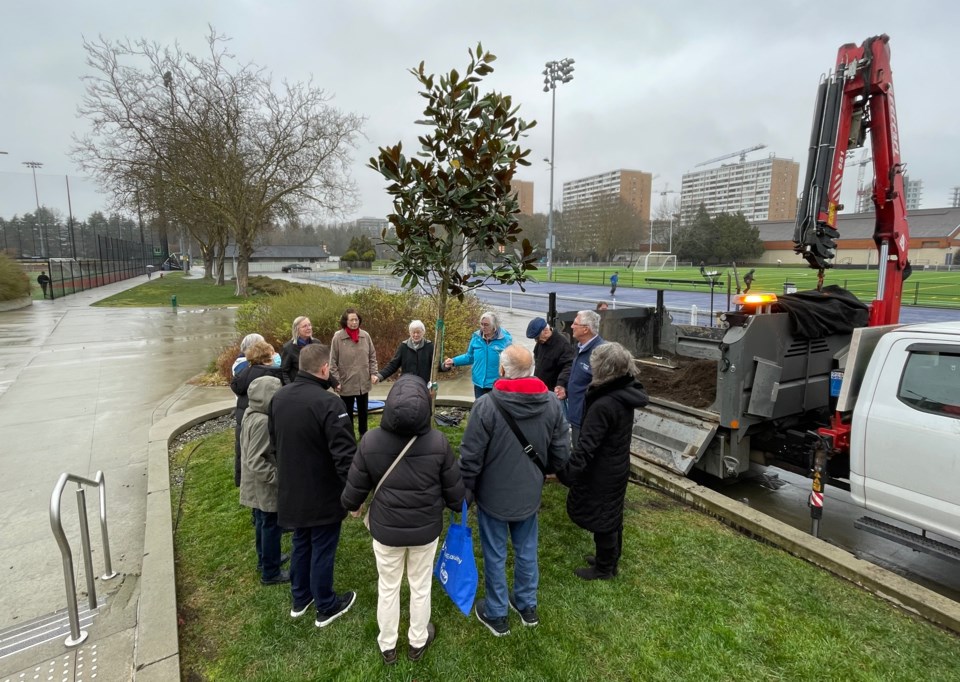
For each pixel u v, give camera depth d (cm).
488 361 543
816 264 566
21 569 388
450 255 425
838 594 342
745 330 456
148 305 2531
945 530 347
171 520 432
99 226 7788
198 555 393
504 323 1797
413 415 260
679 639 302
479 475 300
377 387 895
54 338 1525
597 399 330
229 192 2767
